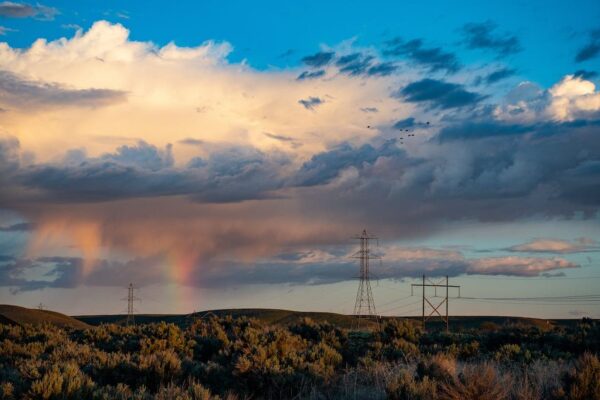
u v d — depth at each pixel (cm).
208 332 3419
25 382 1316
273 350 2089
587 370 1250
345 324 9344
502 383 1291
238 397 1612
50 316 9094
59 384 1248
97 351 2028
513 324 3200
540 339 2641
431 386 1277
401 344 2748
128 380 1639
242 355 1956
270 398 1619
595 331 2588
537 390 1237
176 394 1326
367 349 2714
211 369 1795
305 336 3212
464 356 2505
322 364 1917
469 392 1216
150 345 2538
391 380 1415
